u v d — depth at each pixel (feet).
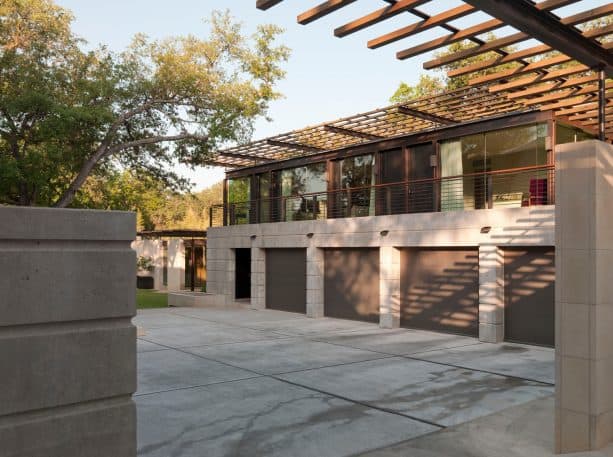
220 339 44.83
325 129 56.34
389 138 58.80
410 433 20.72
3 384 9.22
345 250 59.00
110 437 10.36
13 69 57.26
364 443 19.57
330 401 25.40
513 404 24.93
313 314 60.59
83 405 10.17
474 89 42.39
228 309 70.23
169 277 109.40
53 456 9.71
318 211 69.82
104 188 80.23
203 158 73.15
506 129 49.39
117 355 10.49
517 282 43.24
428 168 56.65
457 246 47.09
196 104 68.08
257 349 39.99
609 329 18.04
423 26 16.97
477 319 46.11
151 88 64.85
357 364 34.35
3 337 9.28
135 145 67.77
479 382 29.40
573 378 17.81
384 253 52.80
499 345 42.09
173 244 108.17
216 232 79.20
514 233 42.14
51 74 56.90
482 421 22.06
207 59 68.90
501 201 49.80
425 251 50.47
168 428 21.30
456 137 53.31
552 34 18.21
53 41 63.36
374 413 23.47
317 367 33.37
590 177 17.62
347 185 66.18
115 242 10.62
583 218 17.75
